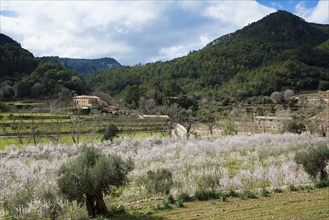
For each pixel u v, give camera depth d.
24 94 107.62
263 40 198.62
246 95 125.00
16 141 49.47
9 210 14.87
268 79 135.00
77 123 56.81
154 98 105.56
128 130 61.44
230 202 14.60
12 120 65.44
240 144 38.38
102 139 49.59
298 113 78.00
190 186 18.45
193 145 37.06
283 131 61.09
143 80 180.00
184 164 27.23
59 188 13.12
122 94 145.00
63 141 49.94
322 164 19.09
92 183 12.72
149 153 33.19
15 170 24.75
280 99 112.75
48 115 73.50
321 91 122.81
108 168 12.91
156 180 17.66
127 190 18.92
